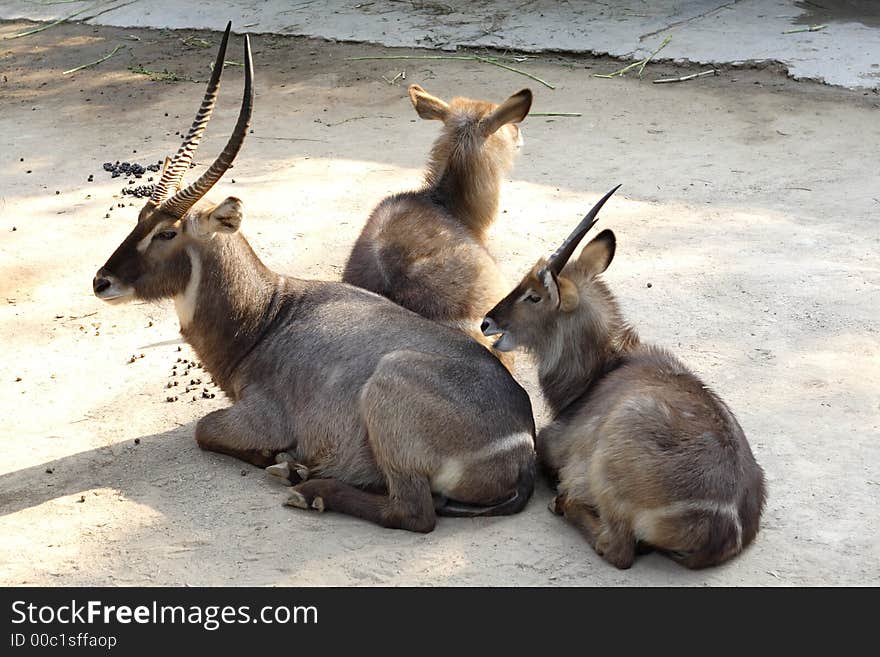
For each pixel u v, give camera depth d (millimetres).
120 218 9008
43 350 7602
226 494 6484
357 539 6223
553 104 10781
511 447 6289
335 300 6668
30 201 9305
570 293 6367
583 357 6445
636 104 10680
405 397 6207
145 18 14039
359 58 12297
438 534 6246
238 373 6672
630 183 9320
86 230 8852
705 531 5918
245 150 10109
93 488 6547
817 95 10578
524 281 6512
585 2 13297
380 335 6453
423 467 6223
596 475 6074
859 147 9695
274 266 8344
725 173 9406
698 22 12383
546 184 9359
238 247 6645
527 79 11453
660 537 5961
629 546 6039
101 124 10836
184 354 7555
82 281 8273
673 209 8930
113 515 6383
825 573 6031
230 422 6609
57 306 8008
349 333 6492
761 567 6066
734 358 7340
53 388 7273
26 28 14250
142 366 7445
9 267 8414
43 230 8867
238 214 6465
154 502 6449
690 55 11531
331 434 6422
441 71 11797
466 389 6273
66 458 6742
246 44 6383
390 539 6223
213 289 6613
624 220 8797
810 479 6496
